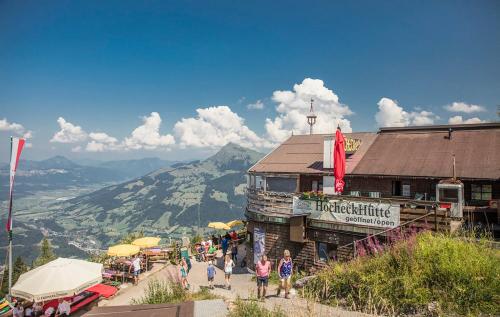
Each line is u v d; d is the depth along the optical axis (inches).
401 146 1001.5
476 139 917.8
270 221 837.8
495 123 936.3
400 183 906.7
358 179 952.9
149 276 935.7
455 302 338.6
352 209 692.1
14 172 711.7
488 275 343.0
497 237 583.8
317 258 759.7
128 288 828.6
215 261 1071.6
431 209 624.7
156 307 278.2
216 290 663.8
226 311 311.9
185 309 272.4
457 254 372.8
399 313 354.9
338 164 828.0
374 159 974.4
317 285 473.4
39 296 566.6
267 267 519.2
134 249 911.7
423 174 842.8
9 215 698.2
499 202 648.4
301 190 1040.2
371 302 374.3
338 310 378.3
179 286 559.8
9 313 654.5
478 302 330.6
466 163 834.2
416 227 599.5
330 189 968.3
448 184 754.8
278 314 337.7
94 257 1127.0
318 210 746.2
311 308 352.2
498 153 834.8
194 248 1238.9
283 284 518.3
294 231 769.6
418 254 397.4
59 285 586.2
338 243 715.4
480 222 664.4
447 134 981.8
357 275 429.1
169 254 1138.0
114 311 269.3
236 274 890.1
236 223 1405.0
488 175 770.2
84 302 681.0
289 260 518.9
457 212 652.1
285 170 1058.7
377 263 426.9
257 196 903.1
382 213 649.6
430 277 370.3
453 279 354.3
